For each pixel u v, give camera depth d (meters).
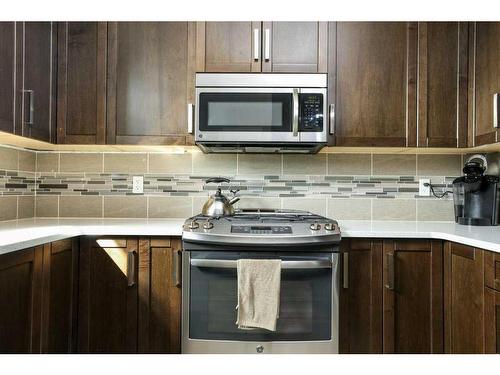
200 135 1.83
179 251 1.70
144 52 1.92
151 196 2.24
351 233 1.68
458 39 1.92
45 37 1.83
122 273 1.71
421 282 1.70
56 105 1.91
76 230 1.67
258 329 1.62
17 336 1.31
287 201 2.23
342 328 1.69
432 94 1.92
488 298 1.38
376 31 1.93
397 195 2.22
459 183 1.98
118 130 1.91
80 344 1.70
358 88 1.91
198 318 1.62
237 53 1.91
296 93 1.82
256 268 1.55
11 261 1.26
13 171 2.04
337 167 2.23
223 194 2.04
